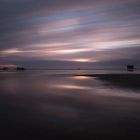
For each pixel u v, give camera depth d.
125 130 7.15
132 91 18.48
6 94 17.50
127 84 25.22
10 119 8.83
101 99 14.20
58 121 8.45
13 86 25.05
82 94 17.16
